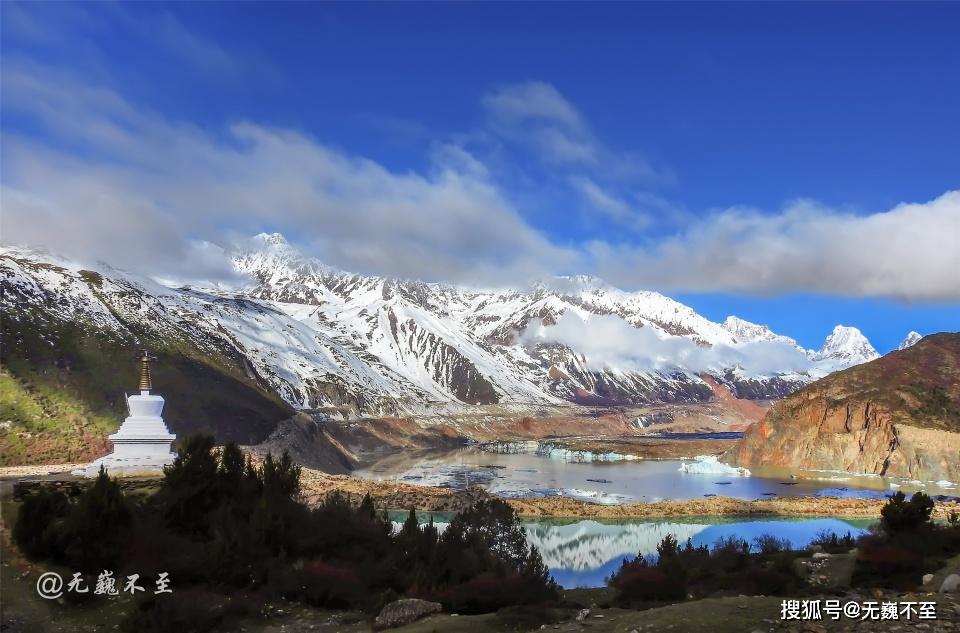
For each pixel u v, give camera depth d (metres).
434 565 35.28
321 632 27.78
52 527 32.56
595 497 136.25
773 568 37.75
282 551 34.94
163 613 27.56
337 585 31.91
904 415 186.12
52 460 113.19
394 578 34.69
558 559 72.69
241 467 43.03
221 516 37.53
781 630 22.70
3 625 26.34
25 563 31.47
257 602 31.06
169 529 37.41
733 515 108.19
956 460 166.00
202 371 194.38
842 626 23.02
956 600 25.45
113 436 51.97
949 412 183.50
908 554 36.53
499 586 32.59
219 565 33.00
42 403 134.62
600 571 65.69
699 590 35.94
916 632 22.08
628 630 23.59
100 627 27.23
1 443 116.12
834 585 34.22
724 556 43.31
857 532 89.94
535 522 102.56
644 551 77.38
